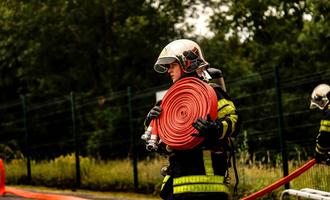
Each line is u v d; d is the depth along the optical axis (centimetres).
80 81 3556
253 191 1349
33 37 3472
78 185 1797
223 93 520
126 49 3381
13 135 3681
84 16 3447
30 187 1920
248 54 3478
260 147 2798
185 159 508
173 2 3547
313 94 995
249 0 3306
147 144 528
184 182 503
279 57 3117
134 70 3444
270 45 3241
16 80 3759
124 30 3334
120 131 3164
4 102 3759
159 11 3541
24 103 2056
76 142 1822
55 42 3466
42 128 3594
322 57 2880
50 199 898
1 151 2622
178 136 506
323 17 2245
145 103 3284
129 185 1688
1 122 3694
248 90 3056
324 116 932
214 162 507
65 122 3550
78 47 3512
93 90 3459
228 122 495
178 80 525
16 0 3441
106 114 3159
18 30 3434
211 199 499
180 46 527
